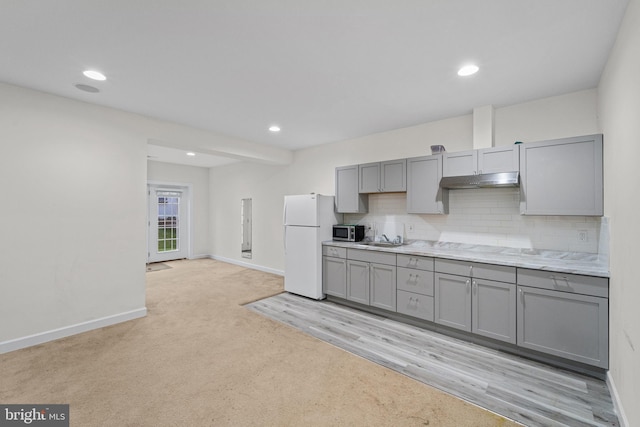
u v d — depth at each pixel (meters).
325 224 4.41
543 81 2.62
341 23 1.83
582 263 2.62
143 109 3.35
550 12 1.72
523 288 2.60
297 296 4.51
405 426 1.82
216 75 2.53
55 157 2.94
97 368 2.45
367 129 4.16
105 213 3.26
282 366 2.51
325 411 1.95
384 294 3.60
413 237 3.99
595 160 2.49
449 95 2.95
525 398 2.09
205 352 2.74
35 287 2.83
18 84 2.69
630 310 1.67
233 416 1.90
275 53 2.18
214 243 7.69
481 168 3.12
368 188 4.12
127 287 3.45
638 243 1.53
